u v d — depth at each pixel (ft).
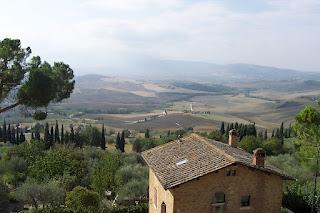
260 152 94.12
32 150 234.17
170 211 90.74
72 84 105.09
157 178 98.22
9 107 91.71
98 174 173.37
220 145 110.83
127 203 155.63
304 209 121.70
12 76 88.28
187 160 98.58
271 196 95.76
